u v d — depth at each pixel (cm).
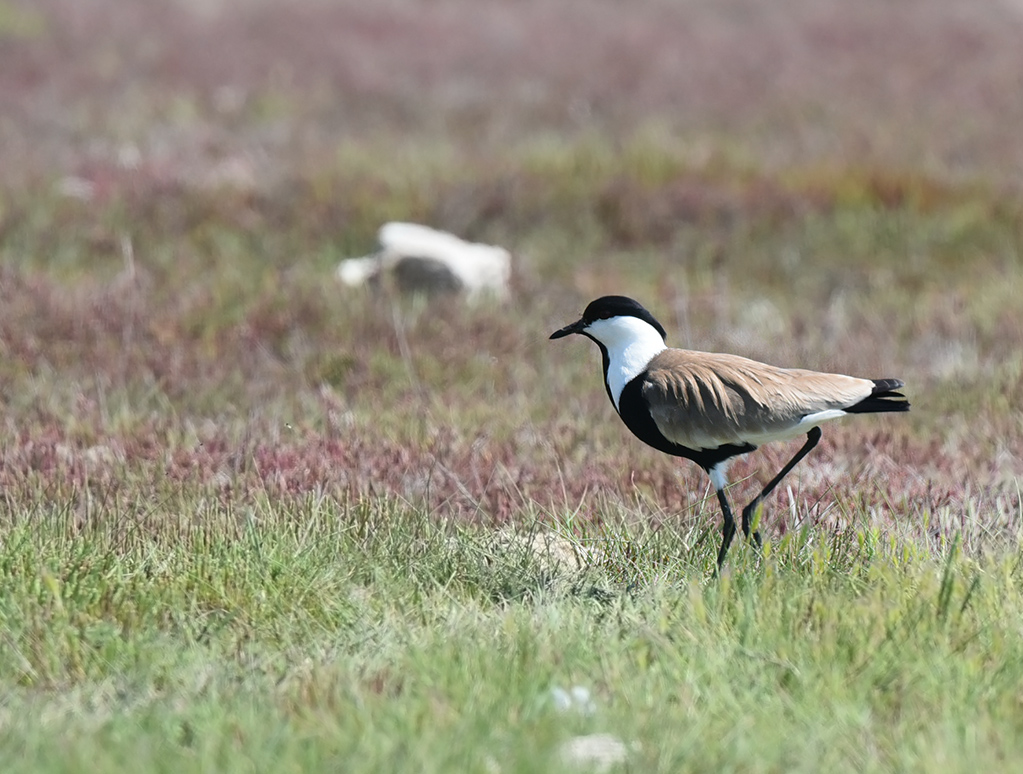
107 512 1052
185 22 3975
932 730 696
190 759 666
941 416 1408
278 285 1845
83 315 1656
